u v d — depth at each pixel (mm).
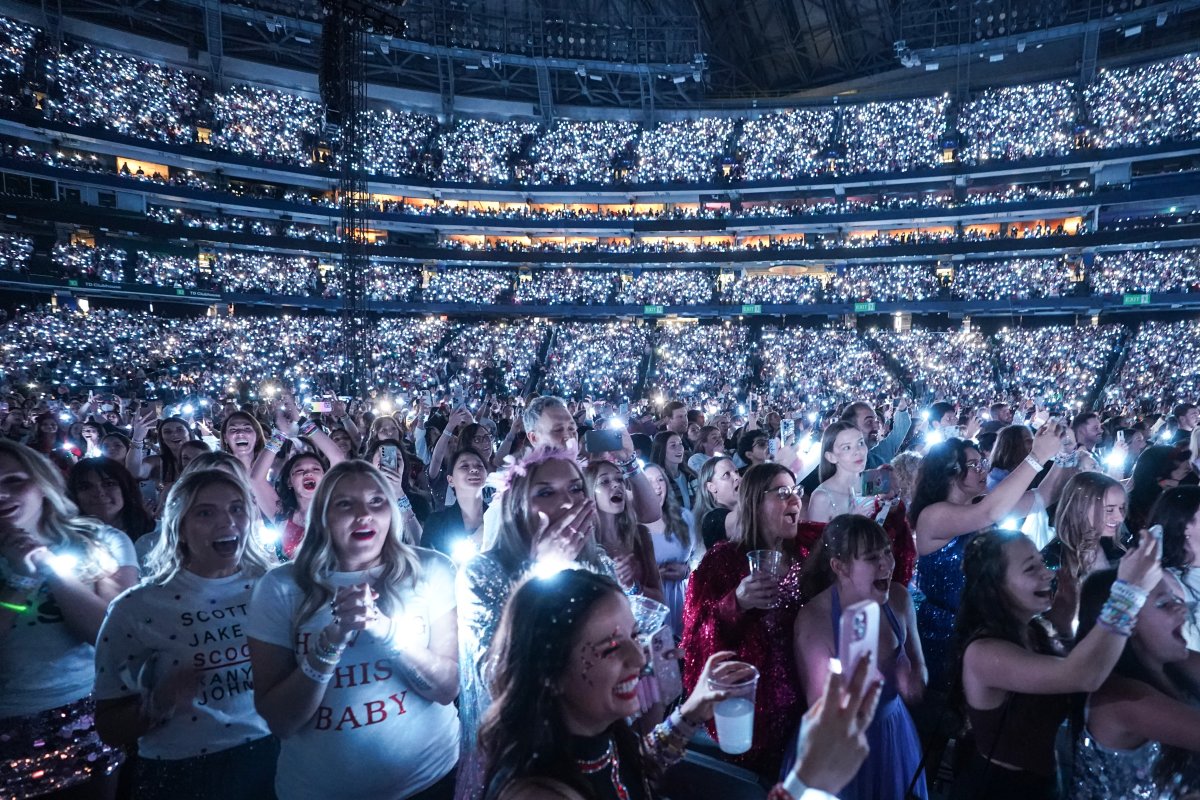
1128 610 2492
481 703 2752
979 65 43375
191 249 40875
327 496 2832
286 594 2787
